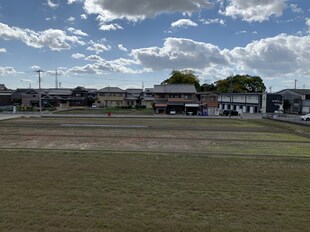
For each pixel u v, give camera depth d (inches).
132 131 747.4
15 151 427.2
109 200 225.3
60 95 2514.8
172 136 655.8
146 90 2689.5
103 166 336.8
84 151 440.1
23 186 257.6
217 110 1786.4
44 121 1052.5
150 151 452.8
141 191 248.8
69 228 175.5
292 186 271.1
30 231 170.6
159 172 314.0
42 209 204.7
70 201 221.6
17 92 2480.3
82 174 300.8
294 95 2130.9
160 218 193.2
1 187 254.1
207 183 276.8
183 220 190.7
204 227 180.5
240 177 300.2
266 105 1971.0
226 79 2851.9
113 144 526.6
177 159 382.9
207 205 218.2
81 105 2481.5
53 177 288.4
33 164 342.6
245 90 2770.7
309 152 466.9
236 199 233.0
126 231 173.8
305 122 1096.2
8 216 191.6
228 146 522.3
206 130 803.4
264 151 472.7
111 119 1189.7
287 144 556.7
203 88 2940.5
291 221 191.2
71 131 729.6
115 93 2615.7
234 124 1033.5
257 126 965.2
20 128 794.8
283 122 1143.6
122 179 284.8
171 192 247.8
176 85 1940.2
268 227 181.8
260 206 217.9
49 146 494.3
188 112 1696.6
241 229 178.5
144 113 1720.0
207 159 386.0
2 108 1807.3
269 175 309.4
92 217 192.4
